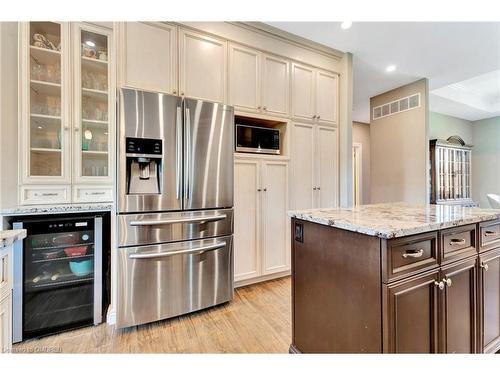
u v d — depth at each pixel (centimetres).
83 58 215
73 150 208
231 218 214
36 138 207
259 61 248
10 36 190
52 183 201
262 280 259
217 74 225
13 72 192
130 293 175
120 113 171
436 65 334
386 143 432
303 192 275
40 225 171
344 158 297
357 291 108
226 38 229
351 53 301
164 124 183
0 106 187
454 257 120
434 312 110
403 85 403
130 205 174
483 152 643
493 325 141
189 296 194
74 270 185
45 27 207
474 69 345
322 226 126
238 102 236
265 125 279
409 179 396
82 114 222
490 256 140
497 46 287
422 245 108
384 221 114
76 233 185
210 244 203
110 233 200
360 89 418
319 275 127
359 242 107
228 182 212
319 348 127
